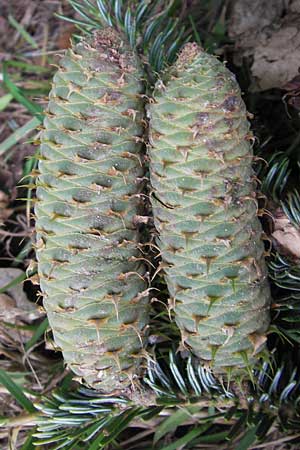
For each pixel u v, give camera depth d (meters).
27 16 0.50
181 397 0.34
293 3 0.38
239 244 0.29
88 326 0.30
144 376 0.33
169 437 0.37
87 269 0.30
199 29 0.42
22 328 0.40
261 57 0.38
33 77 0.48
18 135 0.43
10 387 0.36
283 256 0.34
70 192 0.29
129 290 0.30
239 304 0.30
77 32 0.47
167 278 0.31
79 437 0.33
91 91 0.29
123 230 0.30
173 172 0.28
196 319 0.30
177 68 0.29
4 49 0.50
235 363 0.31
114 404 0.34
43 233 0.30
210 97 0.28
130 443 0.37
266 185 0.34
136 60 0.30
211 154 0.28
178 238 0.29
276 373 0.33
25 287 0.42
